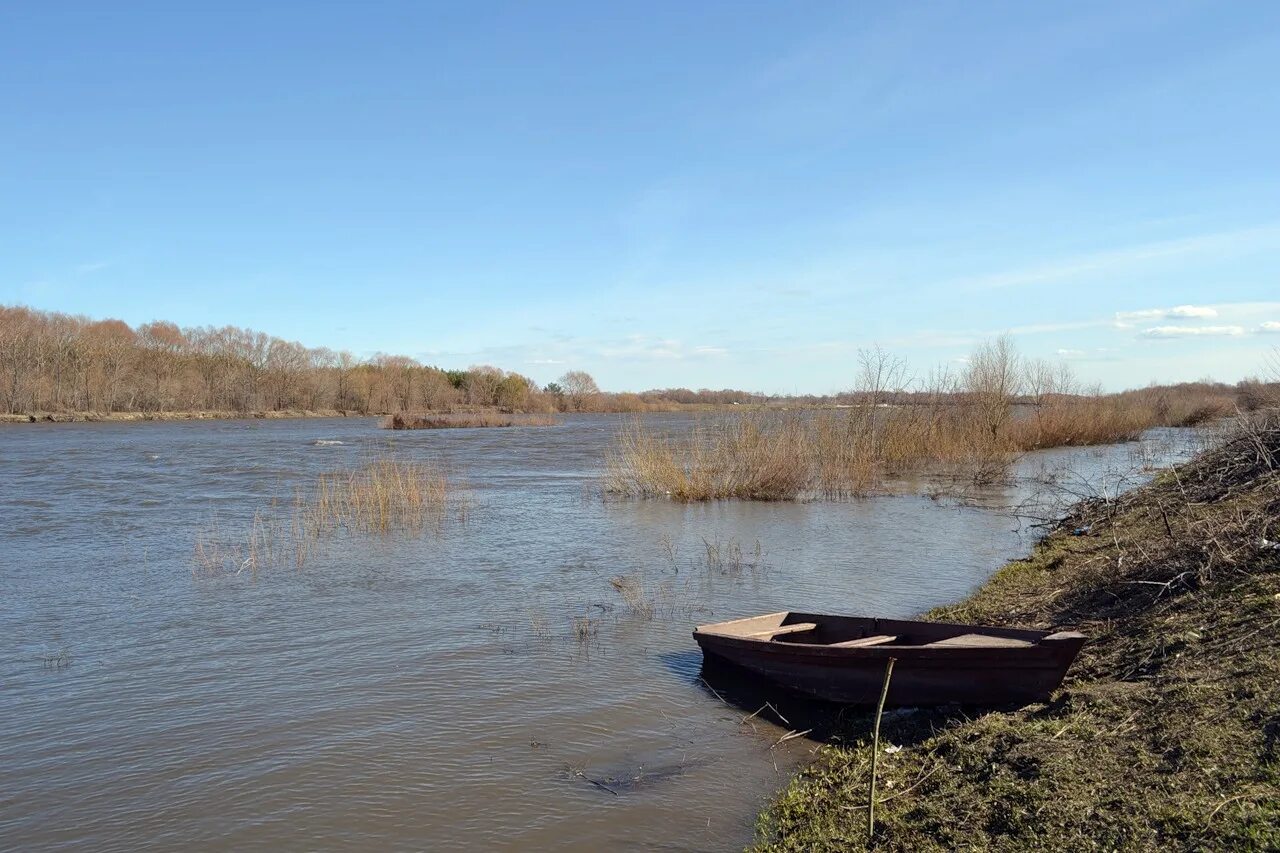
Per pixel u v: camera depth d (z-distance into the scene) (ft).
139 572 51.52
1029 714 24.71
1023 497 81.61
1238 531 33.24
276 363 307.78
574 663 34.83
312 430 203.41
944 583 47.78
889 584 47.78
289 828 22.15
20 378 237.86
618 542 61.57
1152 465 97.25
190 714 29.66
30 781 24.84
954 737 24.08
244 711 29.86
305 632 39.22
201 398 278.05
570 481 100.32
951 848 18.37
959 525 67.21
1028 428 127.13
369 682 32.73
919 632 32.45
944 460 102.06
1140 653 26.58
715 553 56.54
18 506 77.30
